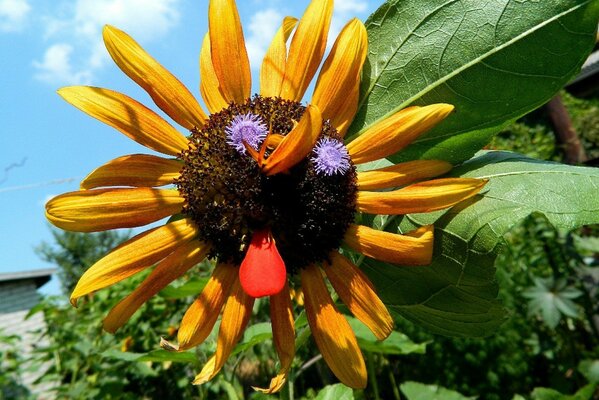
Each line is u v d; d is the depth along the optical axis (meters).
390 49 0.20
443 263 0.18
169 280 0.19
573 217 0.17
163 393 0.59
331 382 0.54
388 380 0.62
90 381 0.60
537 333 0.69
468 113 0.19
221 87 0.20
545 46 0.17
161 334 0.62
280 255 0.18
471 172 0.19
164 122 0.19
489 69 0.18
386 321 0.18
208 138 0.19
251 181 0.18
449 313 0.20
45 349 0.68
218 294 0.19
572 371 0.72
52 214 0.18
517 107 0.18
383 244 0.18
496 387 0.61
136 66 0.19
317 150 0.18
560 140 0.88
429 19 0.19
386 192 0.19
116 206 0.18
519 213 0.17
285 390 0.23
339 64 0.19
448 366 0.62
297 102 0.20
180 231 0.19
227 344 0.18
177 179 0.19
